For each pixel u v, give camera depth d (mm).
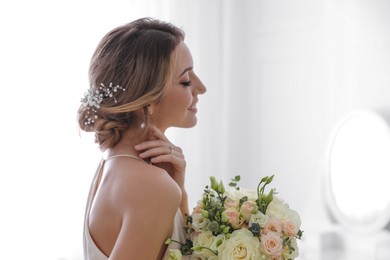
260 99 3438
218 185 1293
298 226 1312
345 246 2924
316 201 3105
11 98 3045
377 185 2789
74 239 3162
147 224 1095
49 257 3107
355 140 2895
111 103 1232
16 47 3051
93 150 3213
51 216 3117
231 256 1180
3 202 3023
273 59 3361
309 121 3184
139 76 1209
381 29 2840
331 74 3068
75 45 3176
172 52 1248
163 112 1313
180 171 1338
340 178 2961
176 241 1229
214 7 3570
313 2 3143
